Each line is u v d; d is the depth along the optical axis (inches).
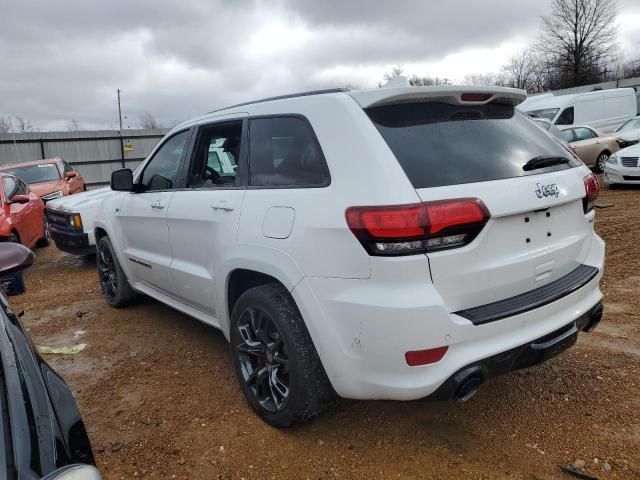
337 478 104.4
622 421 117.7
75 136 977.5
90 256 346.0
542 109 714.8
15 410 59.4
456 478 102.1
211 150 145.9
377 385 96.7
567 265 115.6
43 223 398.9
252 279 128.0
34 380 67.5
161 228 163.2
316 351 107.1
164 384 148.5
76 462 58.7
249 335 125.8
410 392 93.3
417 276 91.4
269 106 126.4
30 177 497.4
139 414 132.6
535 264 105.7
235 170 133.0
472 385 96.5
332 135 106.0
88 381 153.6
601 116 724.0
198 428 124.8
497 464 105.6
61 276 300.8
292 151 116.0
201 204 140.2
